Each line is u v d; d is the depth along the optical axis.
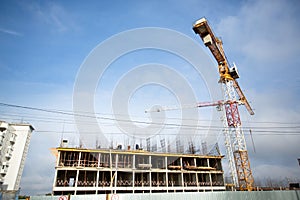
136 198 25.58
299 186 46.59
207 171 41.34
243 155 50.75
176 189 37.34
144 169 37.31
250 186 46.91
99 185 34.59
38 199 23.08
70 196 23.72
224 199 28.36
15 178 46.50
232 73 56.12
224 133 54.41
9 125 48.97
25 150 50.59
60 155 34.06
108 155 36.88
